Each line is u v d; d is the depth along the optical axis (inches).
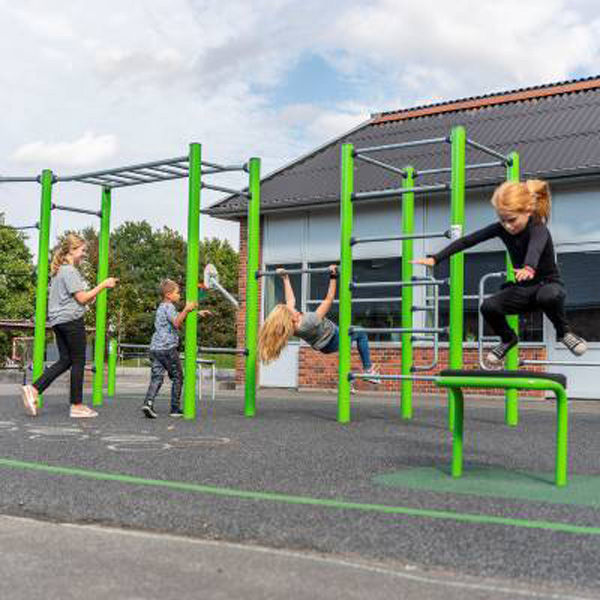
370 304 661.9
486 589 114.7
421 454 246.5
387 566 126.6
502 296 211.9
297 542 138.3
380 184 649.0
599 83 687.7
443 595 111.8
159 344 365.1
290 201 674.2
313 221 695.1
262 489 183.2
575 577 119.3
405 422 359.6
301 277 698.8
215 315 2518.5
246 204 705.6
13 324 872.3
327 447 259.3
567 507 166.6
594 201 558.3
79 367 355.6
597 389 552.4
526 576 120.1
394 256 650.2
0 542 141.4
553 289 203.3
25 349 835.4
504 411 446.6
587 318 558.3
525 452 256.1
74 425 321.7
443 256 217.8
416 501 171.6
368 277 663.1
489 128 674.8
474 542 137.1
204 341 2509.8
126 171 392.5
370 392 648.4
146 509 161.0
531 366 568.7
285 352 698.2
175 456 233.8
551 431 326.0
